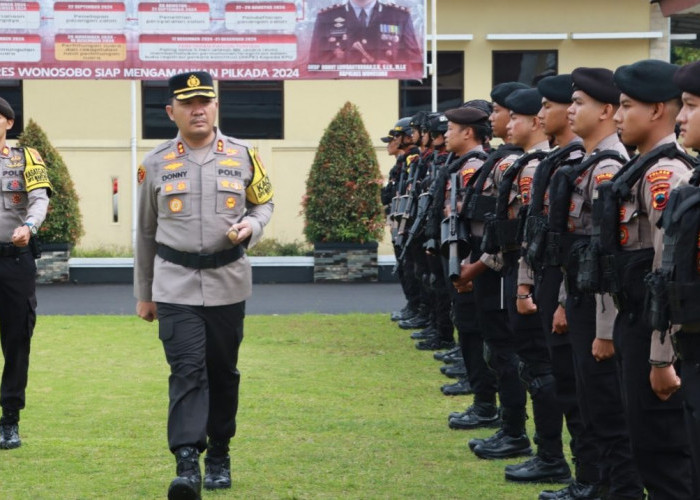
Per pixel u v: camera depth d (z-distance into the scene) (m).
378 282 18.27
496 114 7.30
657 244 4.48
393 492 6.20
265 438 7.59
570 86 6.03
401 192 11.80
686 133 4.19
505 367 6.98
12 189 7.18
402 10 16.34
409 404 8.77
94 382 9.81
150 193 6.00
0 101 7.19
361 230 18.12
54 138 19.39
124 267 18.20
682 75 4.19
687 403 4.11
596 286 4.85
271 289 17.36
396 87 19.80
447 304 11.07
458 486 6.33
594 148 5.61
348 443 7.44
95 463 6.92
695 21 20.94
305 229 18.44
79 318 14.05
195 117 5.93
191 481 5.38
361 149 18.12
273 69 16.36
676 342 4.12
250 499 6.05
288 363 10.73
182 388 5.70
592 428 5.55
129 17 16.22
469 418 7.87
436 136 10.04
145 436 7.71
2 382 7.38
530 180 6.35
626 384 4.78
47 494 6.20
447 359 10.45
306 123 19.80
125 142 19.38
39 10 16.16
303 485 6.35
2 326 7.29
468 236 7.31
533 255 5.71
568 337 5.79
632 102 4.81
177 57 16.28
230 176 5.98
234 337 6.05
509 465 6.54
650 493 4.80
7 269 7.17
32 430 7.92
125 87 19.53
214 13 16.27
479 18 19.80
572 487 5.85
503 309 6.95
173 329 5.83
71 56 16.23
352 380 9.80
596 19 19.81
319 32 16.33
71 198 18.09
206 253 5.90
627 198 4.75
